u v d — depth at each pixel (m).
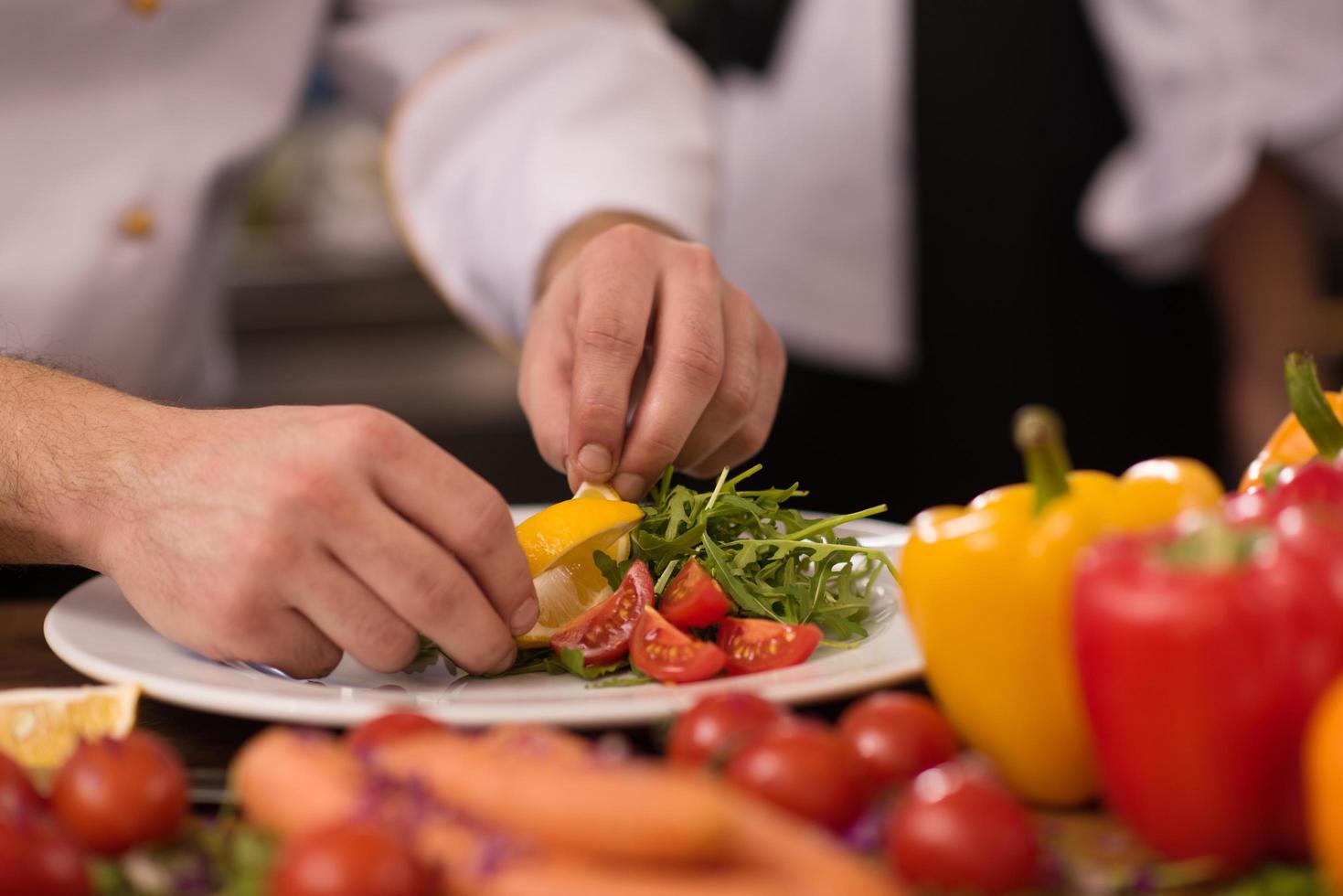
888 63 2.95
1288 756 0.62
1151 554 0.66
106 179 1.98
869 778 0.71
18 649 1.27
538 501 3.79
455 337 3.96
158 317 2.01
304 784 0.63
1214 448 2.77
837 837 0.66
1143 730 0.64
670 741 0.75
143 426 1.10
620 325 1.20
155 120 2.02
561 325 1.30
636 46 2.11
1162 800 0.65
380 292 3.97
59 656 1.15
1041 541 0.73
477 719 0.82
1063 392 2.78
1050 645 0.73
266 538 0.96
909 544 0.81
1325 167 2.45
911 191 2.79
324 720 0.85
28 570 1.86
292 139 4.21
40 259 1.93
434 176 2.07
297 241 4.19
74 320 1.94
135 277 1.98
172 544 1.01
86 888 0.59
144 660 0.99
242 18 2.09
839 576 1.25
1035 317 2.75
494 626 1.00
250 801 0.67
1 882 0.56
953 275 2.77
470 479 0.99
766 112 3.13
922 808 0.62
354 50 2.22
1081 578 0.67
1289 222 2.52
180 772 0.69
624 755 0.62
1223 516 0.75
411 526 0.97
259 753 0.66
